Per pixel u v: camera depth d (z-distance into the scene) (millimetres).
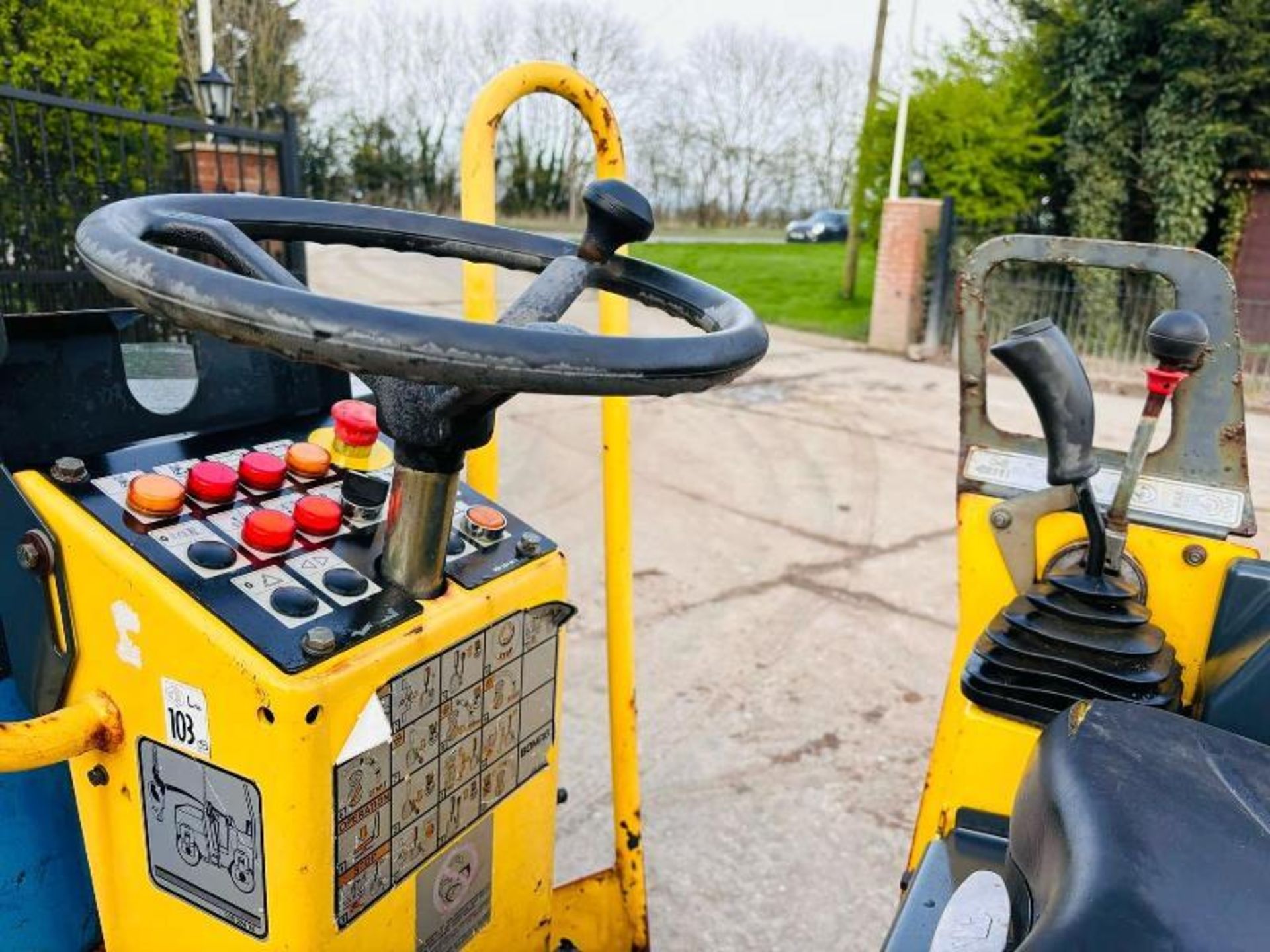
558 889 1400
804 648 3020
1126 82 8969
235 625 768
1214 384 1181
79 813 924
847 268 12445
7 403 840
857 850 2086
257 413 1053
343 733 787
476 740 954
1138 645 1121
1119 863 572
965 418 1317
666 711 2611
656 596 3354
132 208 728
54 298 4109
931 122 9922
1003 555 1272
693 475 4832
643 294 928
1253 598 1160
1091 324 8414
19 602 873
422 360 562
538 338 582
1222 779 656
